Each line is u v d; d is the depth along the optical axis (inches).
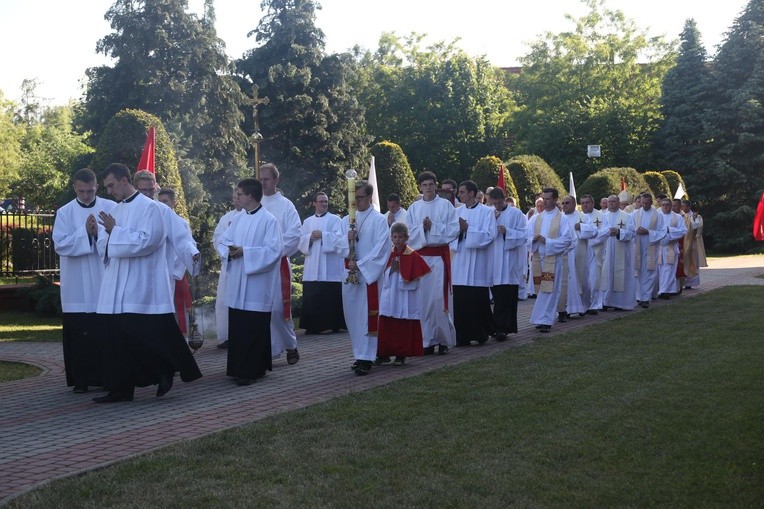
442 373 365.1
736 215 1658.5
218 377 380.2
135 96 1041.5
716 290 737.6
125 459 239.9
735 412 281.6
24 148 2234.3
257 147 760.3
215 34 1072.8
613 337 462.6
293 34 1309.1
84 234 344.5
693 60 1787.6
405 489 208.4
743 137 1663.4
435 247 440.1
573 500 199.0
